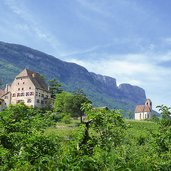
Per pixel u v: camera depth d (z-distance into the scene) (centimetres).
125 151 1547
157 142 1900
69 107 12706
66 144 1416
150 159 1365
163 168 1352
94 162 1145
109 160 1186
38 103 16575
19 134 1700
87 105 1647
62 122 9988
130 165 1179
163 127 2089
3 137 1678
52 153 1526
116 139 1620
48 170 1146
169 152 1792
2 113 1862
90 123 1588
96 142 1550
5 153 1471
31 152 1520
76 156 1191
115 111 1655
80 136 1494
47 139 1608
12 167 1401
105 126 1600
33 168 1205
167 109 2139
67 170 1115
